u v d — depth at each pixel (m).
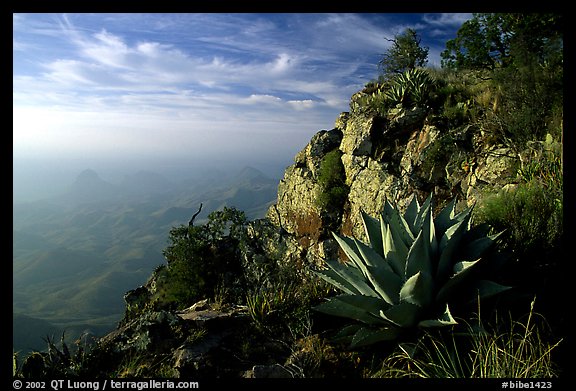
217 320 3.79
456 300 3.18
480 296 3.09
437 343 3.03
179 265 11.42
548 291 3.45
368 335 3.14
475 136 8.86
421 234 3.11
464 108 9.98
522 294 3.23
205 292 11.13
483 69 12.73
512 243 4.02
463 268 3.04
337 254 11.48
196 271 11.34
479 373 2.79
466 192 7.84
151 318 3.85
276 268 6.58
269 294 4.13
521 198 4.62
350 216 11.61
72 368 3.38
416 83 11.87
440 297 3.10
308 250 12.36
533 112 7.52
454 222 3.73
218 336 3.65
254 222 13.78
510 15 10.27
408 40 14.38
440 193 8.70
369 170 11.27
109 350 3.64
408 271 3.19
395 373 2.96
